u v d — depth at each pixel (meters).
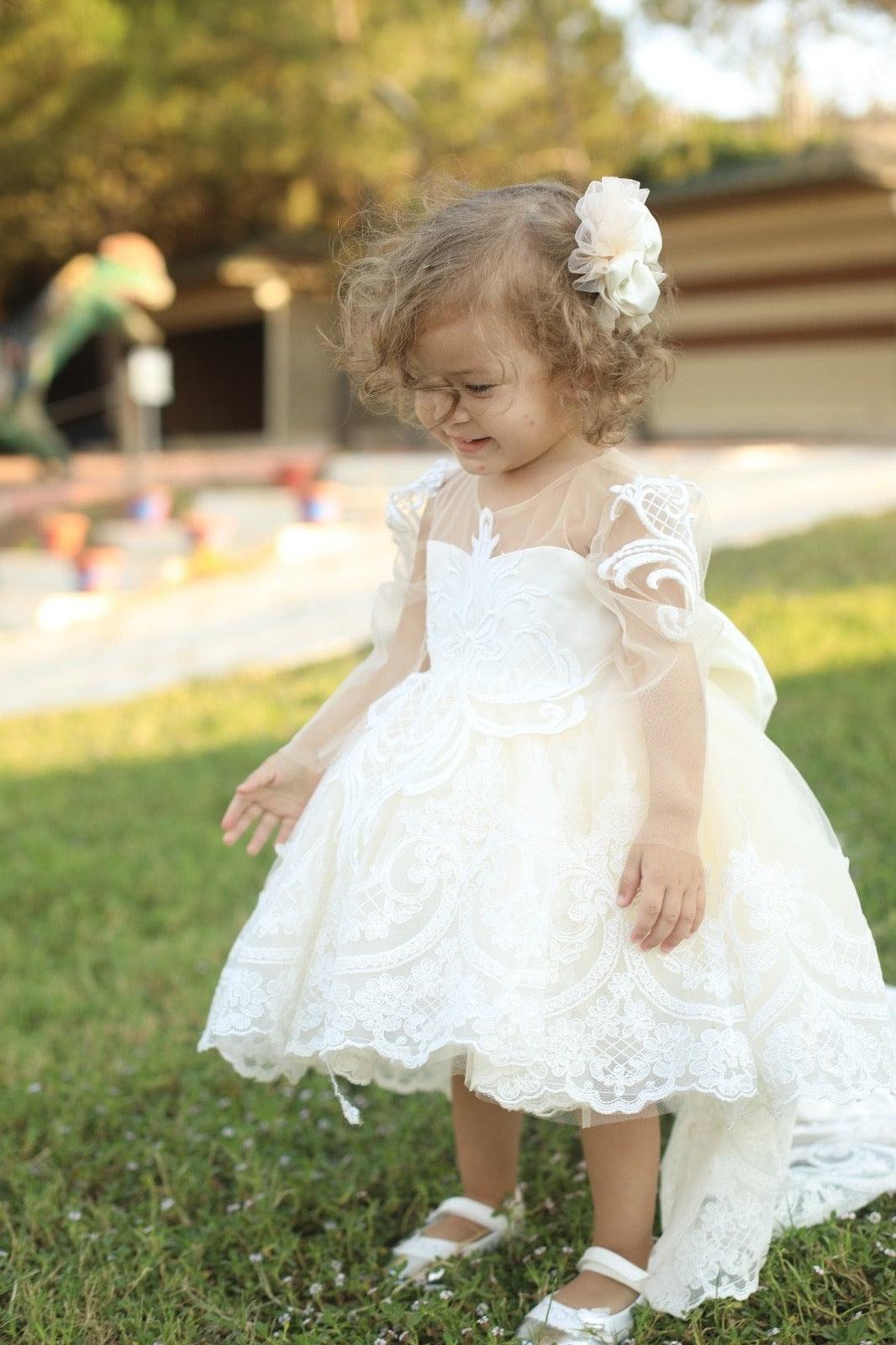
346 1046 1.66
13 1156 2.34
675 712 1.70
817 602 6.27
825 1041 1.66
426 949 1.69
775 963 1.67
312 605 9.32
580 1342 1.69
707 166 17.42
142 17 15.71
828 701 4.67
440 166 2.46
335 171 18.59
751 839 1.74
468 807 1.74
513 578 1.83
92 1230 2.10
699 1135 1.87
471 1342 1.73
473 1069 1.65
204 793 4.77
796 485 10.77
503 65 17.17
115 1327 1.82
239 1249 2.05
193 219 22.02
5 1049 2.79
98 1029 2.86
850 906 1.78
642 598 1.75
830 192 15.73
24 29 14.89
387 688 2.13
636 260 1.73
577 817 1.72
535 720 1.76
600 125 17.31
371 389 1.95
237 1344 1.77
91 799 4.85
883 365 16.22
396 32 16.12
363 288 1.82
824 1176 1.98
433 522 2.08
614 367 1.79
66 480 13.80
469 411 1.77
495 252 1.71
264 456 17.88
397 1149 2.26
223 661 7.84
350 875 1.78
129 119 16.94
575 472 1.86
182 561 10.86
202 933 3.44
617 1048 1.63
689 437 17.78
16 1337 1.82
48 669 8.12
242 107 16.97
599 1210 1.82
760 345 17.47
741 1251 1.76
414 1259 1.92
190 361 25.28
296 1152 2.30
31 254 22.39
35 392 13.52
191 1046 2.76
